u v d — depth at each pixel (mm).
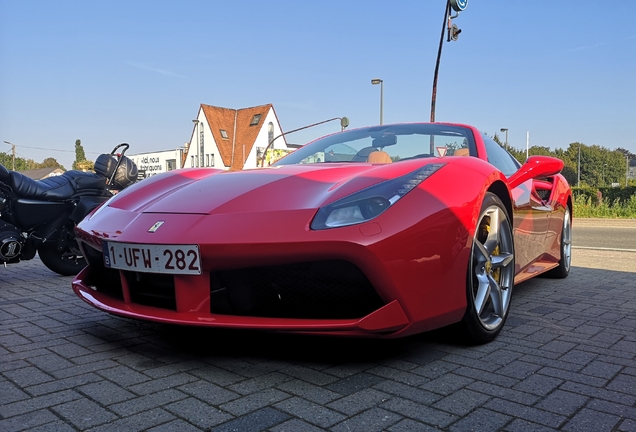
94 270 2527
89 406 1622
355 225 1823
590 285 4035
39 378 1866
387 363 2053
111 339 2373
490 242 2457
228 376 1892
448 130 3219
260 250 1834
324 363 2045
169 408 1608
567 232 4316
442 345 2316
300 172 2398
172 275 1988
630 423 1538
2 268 4793
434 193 2037
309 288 1930
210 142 45062
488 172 2381
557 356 2174
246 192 2168
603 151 93125
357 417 1553
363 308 1925
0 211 3822
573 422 1539
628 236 9797
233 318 1924
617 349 2283
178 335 2436
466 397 1716
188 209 2117
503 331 2596
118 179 4371
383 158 2945
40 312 2938
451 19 10578
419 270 1905
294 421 1521
